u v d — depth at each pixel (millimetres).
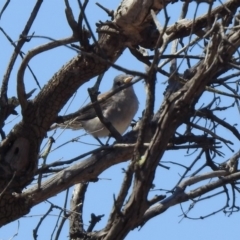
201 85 7668
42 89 9648
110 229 8086
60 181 9367
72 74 9438
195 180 9031
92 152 9289
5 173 9453
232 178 9156
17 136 9609
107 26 9336
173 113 7711
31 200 9352
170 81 9664
